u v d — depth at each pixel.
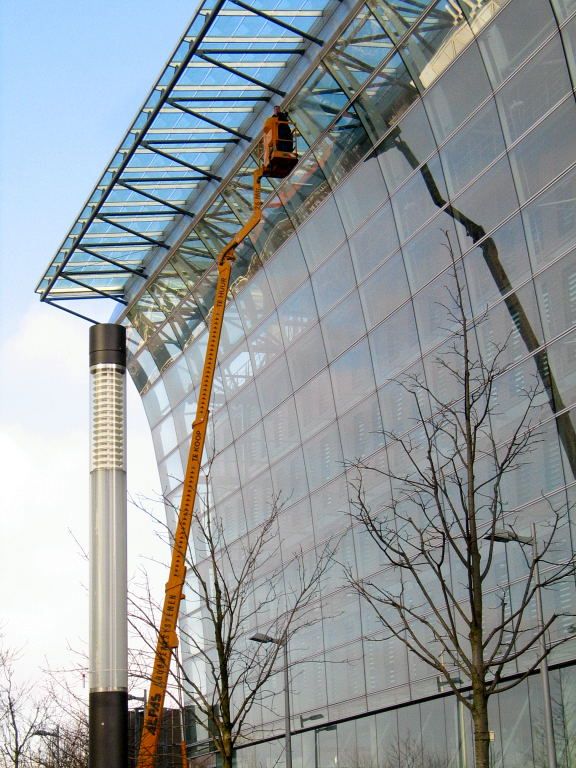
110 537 12.48
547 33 26.61
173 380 48.38
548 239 26.92
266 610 40.06
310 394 38.12
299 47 34.75
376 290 34.25
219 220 41.47
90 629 12.21
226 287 37.19
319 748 36.34
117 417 12.89
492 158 28.84
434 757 30.48
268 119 35.69
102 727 11.77
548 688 22.47
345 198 35.44
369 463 34.50
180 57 33.84
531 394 27.14
